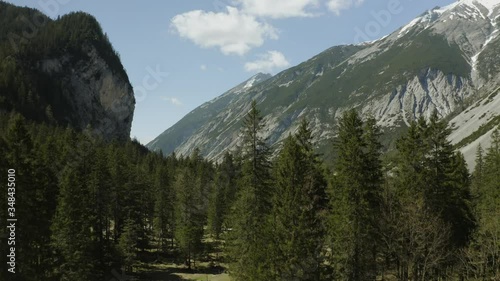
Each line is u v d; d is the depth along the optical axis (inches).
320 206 1712.6
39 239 1846.7
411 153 1690.5
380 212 1542.8
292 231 1417.3
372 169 1576.0
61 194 1958.7
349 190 1508.4
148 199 3617.1
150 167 4790.8
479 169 2714.1
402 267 1568.7
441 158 1688.0
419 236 1430.9
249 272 1496.1
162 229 3390.7
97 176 2507.4
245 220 1572.3
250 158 1540.4
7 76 7711.6
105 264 2428.6
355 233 1467.8
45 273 1892.2
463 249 1567.4
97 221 2495.1
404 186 1670.8
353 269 1480.1
